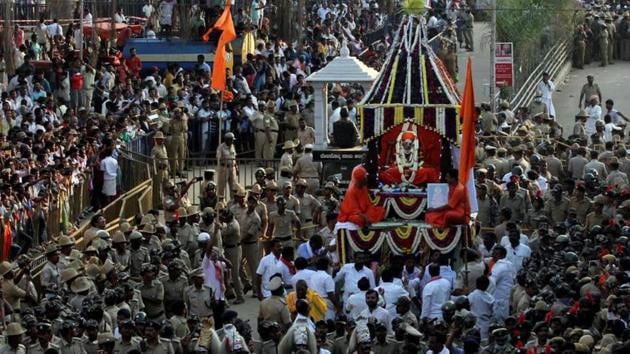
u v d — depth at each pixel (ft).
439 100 277.64
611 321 207.82
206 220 277.64
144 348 218.38
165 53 436.76
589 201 288.30
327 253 264.31
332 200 290.15
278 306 234.79
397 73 280.10
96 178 328.29
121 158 333.42
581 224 282.77
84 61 408.26
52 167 313.94
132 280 251.80
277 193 307.58
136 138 354.54
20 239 293.23
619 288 223.10
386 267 254.06
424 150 278.87
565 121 447.01
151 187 338.13
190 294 247.29
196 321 226.38
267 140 366.84
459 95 287.48
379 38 501.97
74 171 321.73
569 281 233.55
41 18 427.33
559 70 486.79
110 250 262.47
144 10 461.78
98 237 264.93
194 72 409.90
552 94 466.29
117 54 417.49
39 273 266.77
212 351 218.79
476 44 504.02
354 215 272.31
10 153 320.29
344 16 507.30
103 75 394.93
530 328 218.59
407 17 282.36
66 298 241.96
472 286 248.32
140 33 444.55
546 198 293.23
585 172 317.42
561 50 493.36
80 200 322.34
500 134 358.23
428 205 272.72
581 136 367.86
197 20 436.35
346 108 346.13
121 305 233.14
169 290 247.50
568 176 327.67
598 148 339.77
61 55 412.98
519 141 336.90
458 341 218.18
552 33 488.85
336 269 265.95
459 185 272.31
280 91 399.24
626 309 215.51
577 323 214.28
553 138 363.35
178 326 228.43
